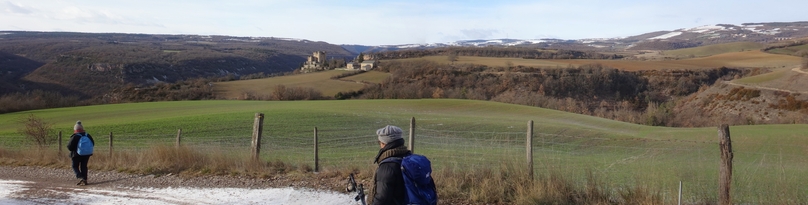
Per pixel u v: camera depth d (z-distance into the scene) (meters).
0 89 75.81
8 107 59.06
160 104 60.59
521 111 51.97
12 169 10.78
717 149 22.95
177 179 9.12
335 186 8.19
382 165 3.86
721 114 66.19
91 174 9.91
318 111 41.91
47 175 10.00
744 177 8.15
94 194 8.12
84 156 9.00
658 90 82.69
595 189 6.74
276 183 8.55
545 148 24.14
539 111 52.16
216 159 10.04
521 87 79.62
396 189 3.84
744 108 65.56
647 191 6.50
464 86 82.94
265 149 19.27
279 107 49.59
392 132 4.00
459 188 7.32
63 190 8.48
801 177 9.98
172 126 31.89
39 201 7.69
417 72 91.62
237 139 26.28
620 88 81.38
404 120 37.44
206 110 47.56
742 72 97.06
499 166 7.69
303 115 38.09
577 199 6.60
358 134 28.38
